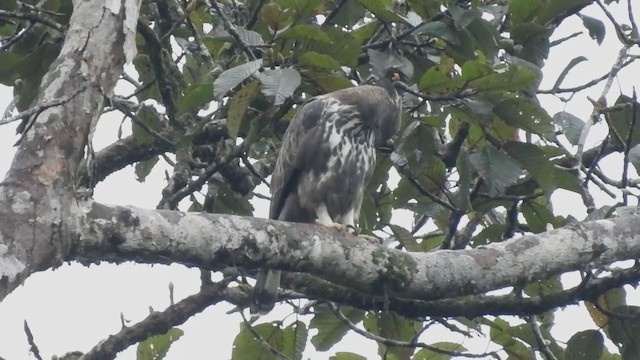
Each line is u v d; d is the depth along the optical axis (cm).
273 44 985
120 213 769
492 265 932
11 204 710
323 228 883
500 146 1020
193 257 806
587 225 979
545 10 1099
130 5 800
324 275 882
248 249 831
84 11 792
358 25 1241
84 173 939
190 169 1095
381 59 1024
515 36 1104
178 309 1052
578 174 1075
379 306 1048
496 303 1032
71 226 733
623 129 1104
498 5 1189
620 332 1050
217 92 878
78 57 773
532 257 944
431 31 1030
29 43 1070
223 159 1039
